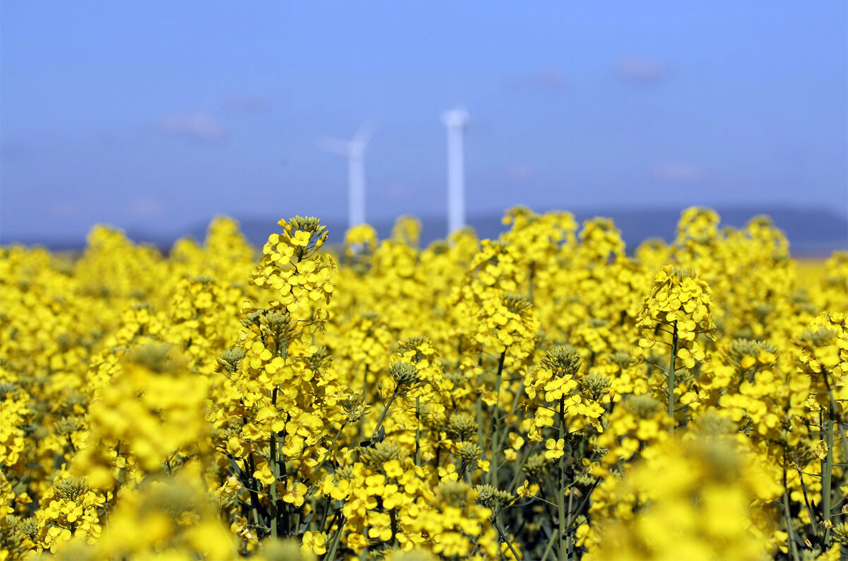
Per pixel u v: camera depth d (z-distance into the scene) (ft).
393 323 27.84
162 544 8.64
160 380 8.93
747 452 11.51
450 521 11.67
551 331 30.01
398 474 12.53
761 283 39.70
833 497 17.06
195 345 23.66
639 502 10.05
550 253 34.91
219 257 55.98
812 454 15.99
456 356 24.80
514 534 19.74
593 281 33.24
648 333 17.51
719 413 12.19
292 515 17.63
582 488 17.19
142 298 43.09
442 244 43.98
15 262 57.93
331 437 16.12
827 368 14.43
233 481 14.25
